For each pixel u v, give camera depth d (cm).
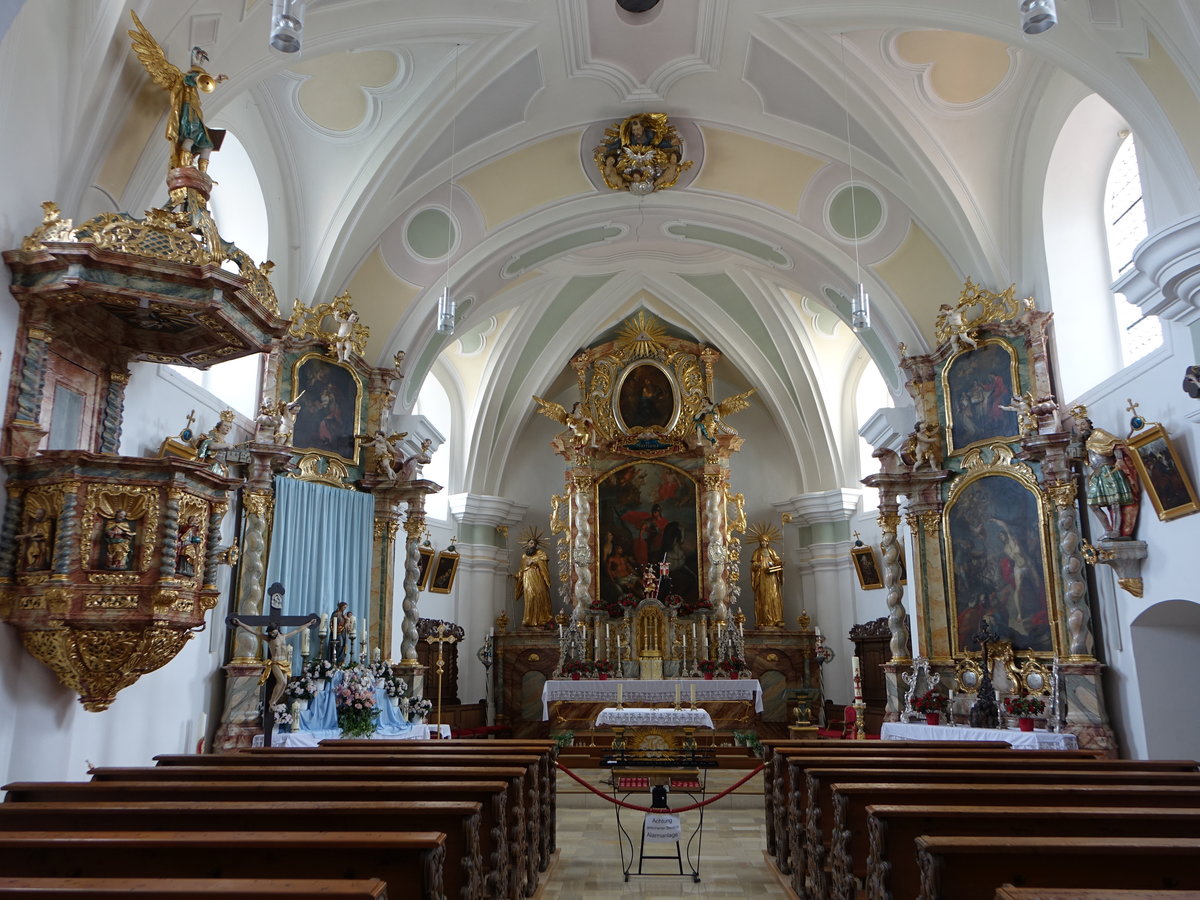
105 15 728
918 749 817
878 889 451
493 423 1998
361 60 1091
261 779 585
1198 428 860
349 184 1214
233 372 1148
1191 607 925
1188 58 777
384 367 1362
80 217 750
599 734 1667
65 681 671
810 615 1988
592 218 1428
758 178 1353
